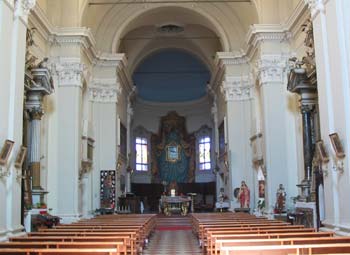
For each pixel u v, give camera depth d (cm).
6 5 995
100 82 2208
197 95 3388
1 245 672
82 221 1395
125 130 2667
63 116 1709
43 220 1354
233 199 2116
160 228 1878
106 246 671
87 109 2030
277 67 1733
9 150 971
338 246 597
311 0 1129
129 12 2252
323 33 1070
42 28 1628
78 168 1716
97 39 2214
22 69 1070
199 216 1548
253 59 2025
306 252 593
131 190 3180
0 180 950
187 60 3222
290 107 1720
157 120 3450
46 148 1675
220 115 2547
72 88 1727
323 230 1043
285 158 1695
